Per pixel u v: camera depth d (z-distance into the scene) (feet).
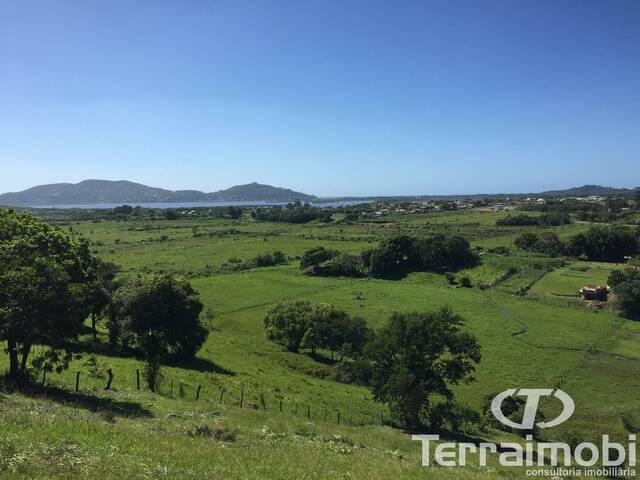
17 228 102.78
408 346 140.46
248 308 314.76
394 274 454.81
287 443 75.72
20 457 38.58
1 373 100.58
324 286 395.55
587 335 280.10
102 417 70.54
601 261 496.23
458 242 474.49
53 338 95.20
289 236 632.38
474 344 140.97
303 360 223.30
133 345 181.78
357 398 173.27
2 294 87.97
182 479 41.78
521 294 377.50
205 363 183.73
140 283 184.75
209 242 576.20
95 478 37.45
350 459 70.18
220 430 73.10
